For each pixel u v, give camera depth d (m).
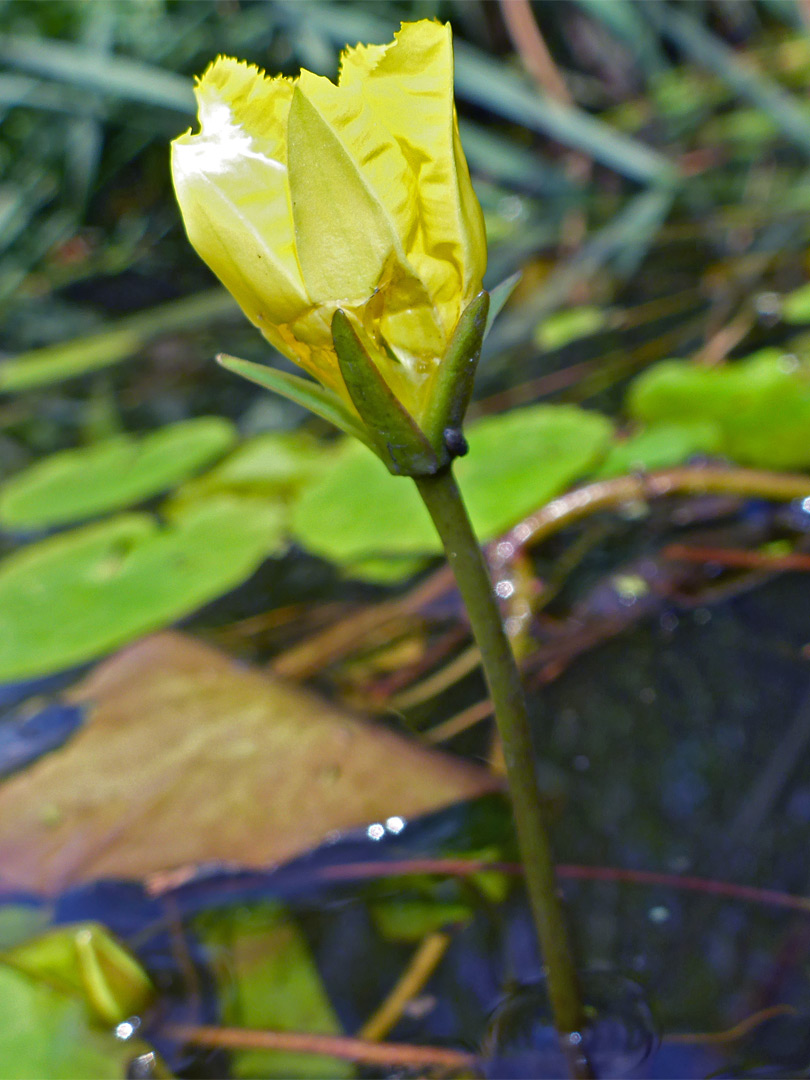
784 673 0.23
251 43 0.77
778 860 0.20
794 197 0.58
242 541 0.33
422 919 0.20
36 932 0.21
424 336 0.17
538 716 0.24
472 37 0.84
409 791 0.22
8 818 0.22
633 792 0.22
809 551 0.27
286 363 0.54
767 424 0.32
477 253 0.17
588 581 0.28
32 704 0.28
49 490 0.42
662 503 0.31
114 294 0.75
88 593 0.32
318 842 0.21
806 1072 0.18
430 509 0.17
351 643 0.28
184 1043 0.19
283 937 0.21
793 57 0.77
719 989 0.19
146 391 0.55
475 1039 0.19
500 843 0.21
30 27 0.79
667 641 0.25
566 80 0.85
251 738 0.24
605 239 0.61
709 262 0.52
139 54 0.78
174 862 0.21
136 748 0.24
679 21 0.68
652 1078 0.18
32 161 0.84
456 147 0.16
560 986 0.18
